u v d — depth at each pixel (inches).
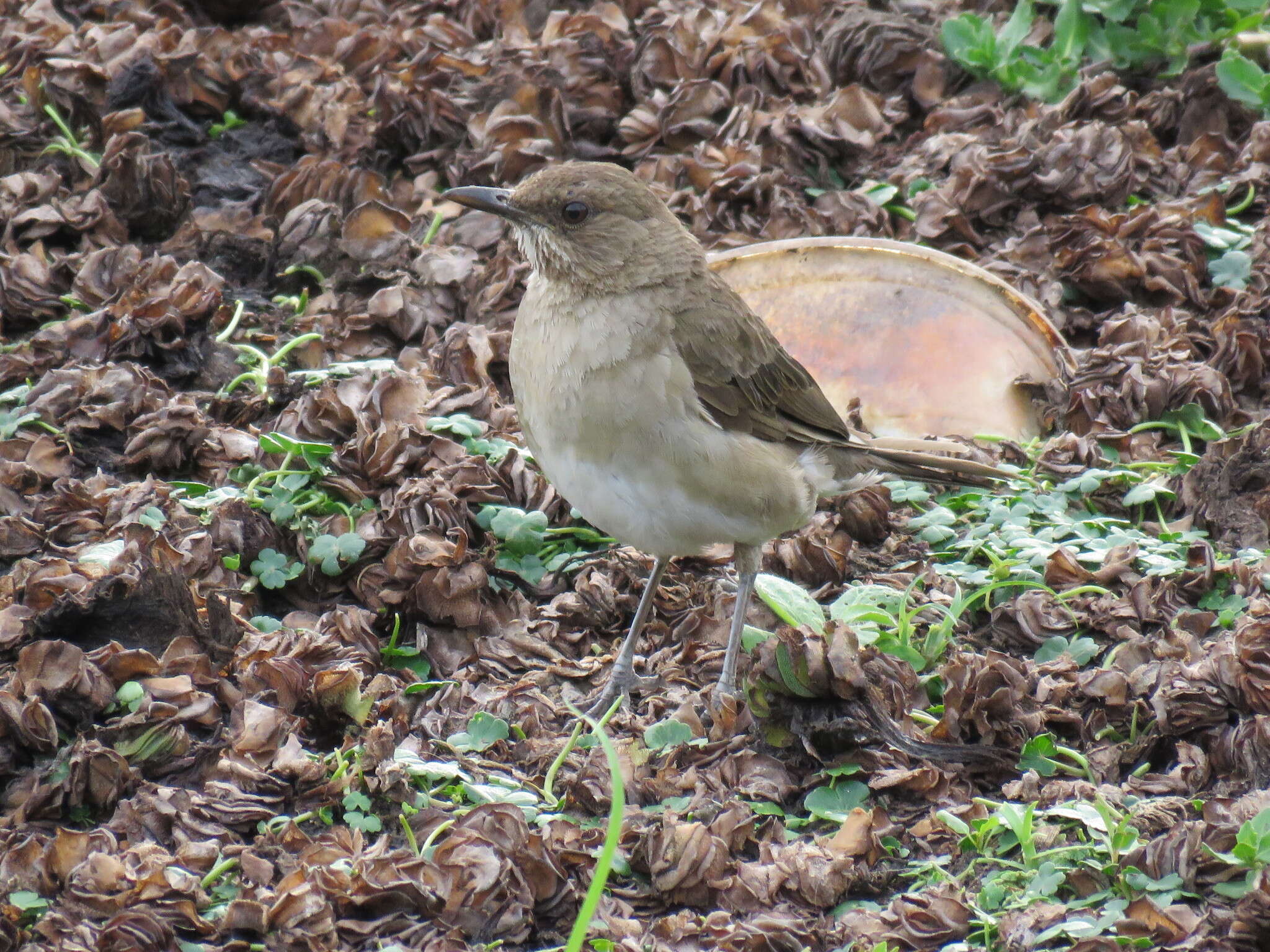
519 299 546.6
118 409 467.5
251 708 347.3
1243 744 352.2
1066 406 504.4
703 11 663.1
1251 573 421.4
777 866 324.2
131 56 609.6
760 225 585.0
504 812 321.7
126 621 367.2
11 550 410.3
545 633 417.1
